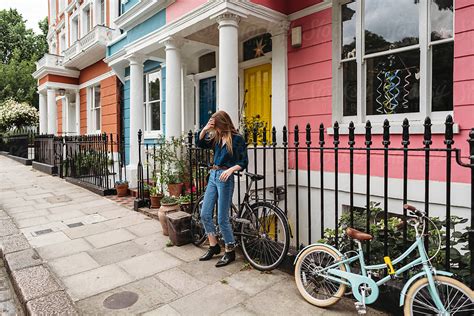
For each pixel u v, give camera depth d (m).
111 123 11.75
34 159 13.17
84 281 3.41
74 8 14.43
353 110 5.34
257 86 7.16
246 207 3.77
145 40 7.10
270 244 3.62
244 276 3.46
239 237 3.83
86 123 14.00
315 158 5.70
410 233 3.11
